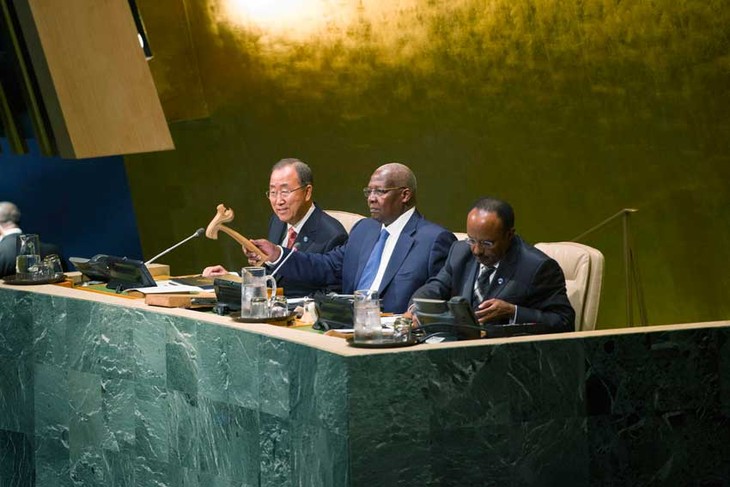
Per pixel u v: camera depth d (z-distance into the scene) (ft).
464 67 49.96
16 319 33.45
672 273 47.91
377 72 51.37
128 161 54.34
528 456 22.30
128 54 34.17
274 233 37.96
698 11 45.85
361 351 21.76
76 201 53.52
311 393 22.74
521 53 48.93
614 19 47.21
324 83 52.19
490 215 27.27
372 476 21.52
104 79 33.60
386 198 32.37
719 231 46.93
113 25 34.06
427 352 21.74
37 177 52.75
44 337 32.53
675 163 47.29
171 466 28.27
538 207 49.75
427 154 51.24
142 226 54.75
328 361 22.00
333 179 52.70
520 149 49.65
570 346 22.43
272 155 53.47
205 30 52.75
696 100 46.50
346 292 33.58
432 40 50.24
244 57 52.80
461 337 23.77
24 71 34.45
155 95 34.45
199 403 26.99
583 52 47.96
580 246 30.78
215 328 26.25
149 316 28.63
